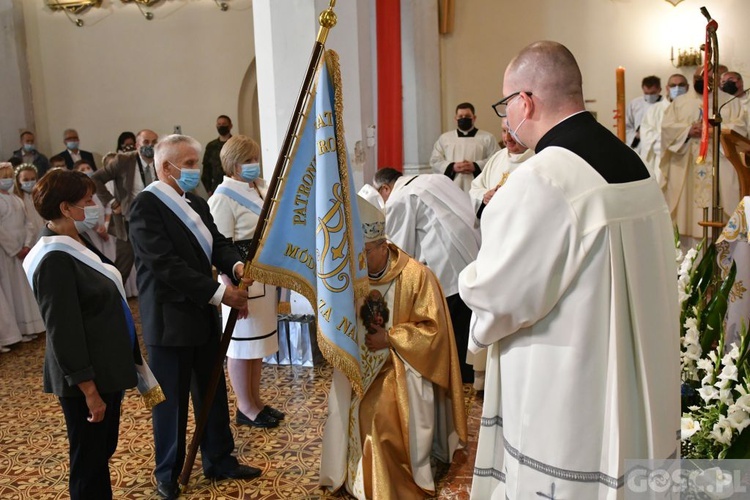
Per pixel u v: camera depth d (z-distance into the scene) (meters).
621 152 1.80
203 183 9.36
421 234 4.44
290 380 4.61
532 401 1.78
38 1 9.82
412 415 2.97
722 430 2.10
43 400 4.59
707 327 2.45
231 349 3.75
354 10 5.41
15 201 6.21
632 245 1.73
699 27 7.98
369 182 5.85
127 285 7.95
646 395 1.74
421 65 7.77
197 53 9.79
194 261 2.95
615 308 1.70
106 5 9.80
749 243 2.54
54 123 10.02
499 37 8.61
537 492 1.78
